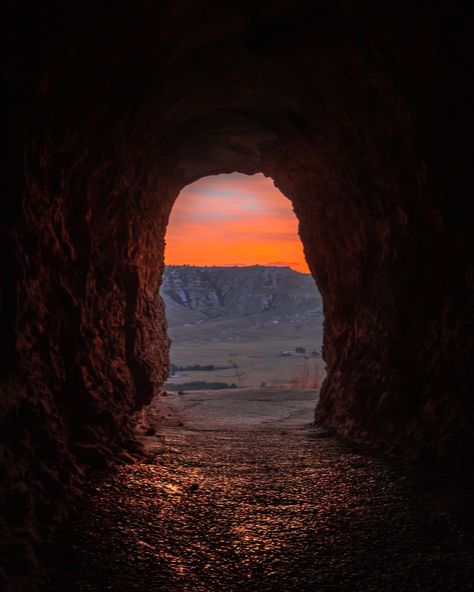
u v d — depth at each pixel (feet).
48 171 18.58
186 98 31.37
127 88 23.75
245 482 21.81
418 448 23.65
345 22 23.89
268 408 51.06
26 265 16.21
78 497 17.52
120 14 19.33
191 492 20.11
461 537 15.89
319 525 17.16
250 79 30.55
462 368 21.48
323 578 13.71
